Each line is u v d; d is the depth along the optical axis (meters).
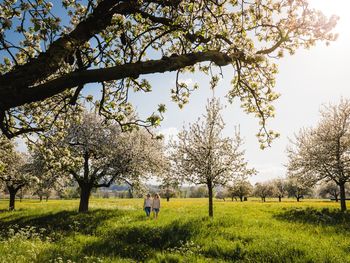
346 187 121.38
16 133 6.84
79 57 5.17
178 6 6.60
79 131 29.02
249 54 5.56
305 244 14.73
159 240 17.39
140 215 27.47
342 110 33.25
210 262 12.93
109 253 14.14
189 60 4.93
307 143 34.34
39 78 4.12
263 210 33.78
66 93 8.46
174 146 27.38
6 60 8.19
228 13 7.84
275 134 7.73
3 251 12.21
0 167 13.33
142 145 32.09
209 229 18.84
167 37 8.80
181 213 30.00
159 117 6.17
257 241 15.56
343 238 16.30
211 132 26.69
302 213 28.14
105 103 8.61
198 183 26.55
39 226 24.69
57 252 13.15
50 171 30.48
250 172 26.25
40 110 10.20
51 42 4.55
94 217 26.25
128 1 5.71
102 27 5.18
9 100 3.86
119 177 32.47
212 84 8.28
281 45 6.82
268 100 7.64
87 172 31.38
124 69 4.39
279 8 7.34
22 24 5.43
